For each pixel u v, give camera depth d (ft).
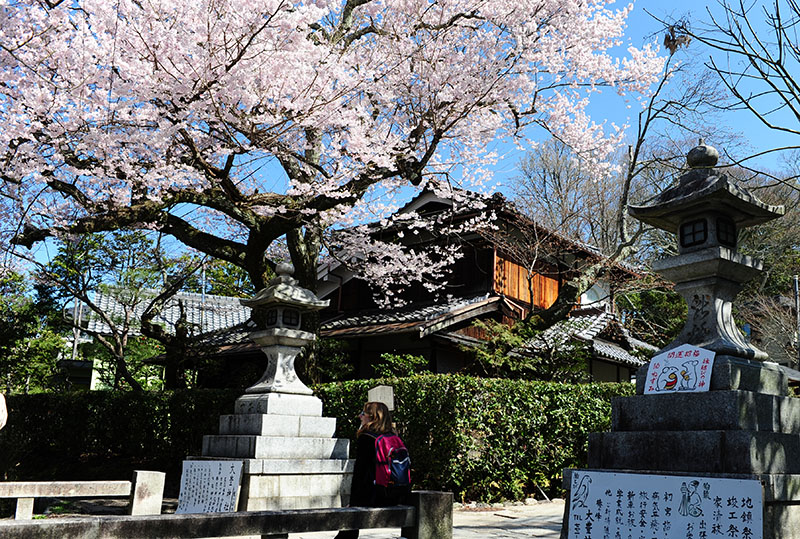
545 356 45.19
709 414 14.38
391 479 16.69
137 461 47.52
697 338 15.70
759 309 86.79
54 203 39.86
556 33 37.83
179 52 26.91
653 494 14.16
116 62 26.84
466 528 25.45
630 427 15.85
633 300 74.38
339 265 59.00
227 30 28.48
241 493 26.07
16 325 61.67
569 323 49.08
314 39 39.06
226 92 28.58
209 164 33.32
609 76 39.65
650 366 15.98
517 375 45.88
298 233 44.04
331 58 31.30
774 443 13.97
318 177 39.50
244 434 28.30
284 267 29.91
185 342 56.03
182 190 35.70
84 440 50.47
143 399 47.52
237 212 37.78
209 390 44.14
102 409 49.83
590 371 59.00
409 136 38.50
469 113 38.42
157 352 66.90
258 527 10.11
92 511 31.17
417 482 34.06
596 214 88.33
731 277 15.98
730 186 15.30
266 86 30.83
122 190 31.14
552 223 74.43
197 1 28.09
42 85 28.99
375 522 12.06
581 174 87.92
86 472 46.34
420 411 34.27
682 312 72.54
